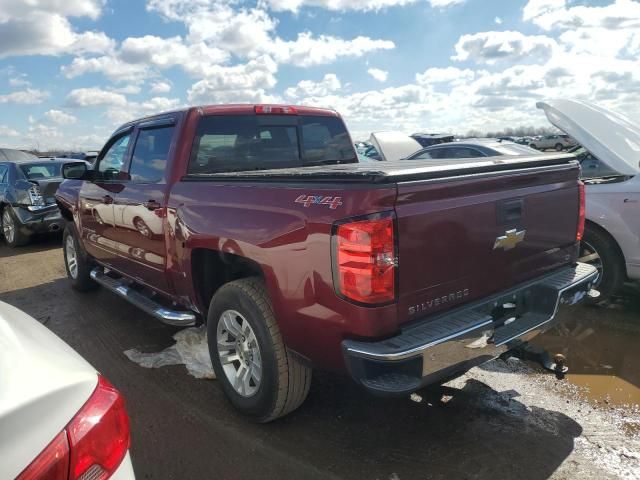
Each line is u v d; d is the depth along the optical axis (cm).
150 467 277
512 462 273
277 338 287
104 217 477
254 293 294
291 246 259
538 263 313
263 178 287
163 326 492
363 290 229
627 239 461
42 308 562
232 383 324
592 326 457
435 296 251
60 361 156
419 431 305
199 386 369
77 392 144
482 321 254
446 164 285
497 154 806
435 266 248
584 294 327
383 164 338
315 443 295
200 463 279
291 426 313
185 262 349
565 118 493
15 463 122
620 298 527
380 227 226
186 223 339
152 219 382
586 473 264
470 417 319
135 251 427
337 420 319
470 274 266
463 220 258
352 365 237
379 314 231
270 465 276
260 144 416
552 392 348
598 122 477
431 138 2128
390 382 233
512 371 381
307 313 256
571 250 343
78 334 479
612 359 394
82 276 596
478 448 287
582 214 348
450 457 279
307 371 297
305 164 448
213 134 386
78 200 546
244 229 288
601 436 296
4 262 824
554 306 303
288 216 262
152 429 314
